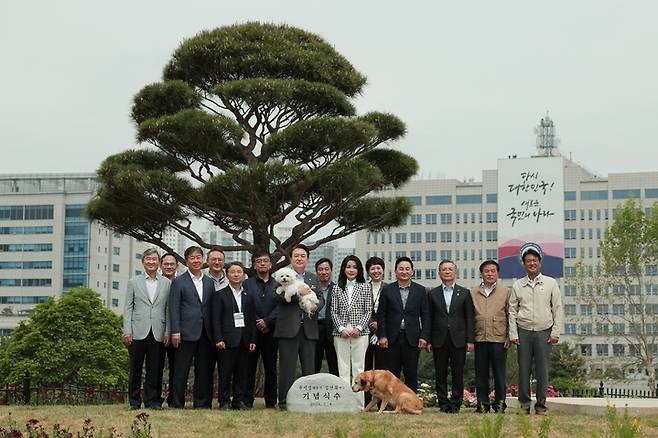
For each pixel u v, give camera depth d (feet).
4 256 360.48
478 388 44.47
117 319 128.26
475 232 391.45
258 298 45.39
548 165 285.64
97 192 73.77
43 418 38.75
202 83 78.89
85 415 39.78
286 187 68.03
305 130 69.00
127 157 73.56
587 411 43.93
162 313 43.80
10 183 366.02
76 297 125.49
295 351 44.04
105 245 362.74
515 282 43.75
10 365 120.57
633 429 24.81
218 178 67.56
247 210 70.54
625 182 372.17
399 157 77.05
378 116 76.28
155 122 68.85
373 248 401.08
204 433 34.60
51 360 119.85
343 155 74.02
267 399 47.09
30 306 356.59
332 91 73.82
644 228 131.34
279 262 74.84
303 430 35.47
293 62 76.38
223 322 44.16
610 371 178.70
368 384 41.96
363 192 73.10
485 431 23.67
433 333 44.39
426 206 397.19
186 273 44.29
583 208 376.27
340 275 45.44
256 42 76.69
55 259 356.59
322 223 75.77
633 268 134.00
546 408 42.73
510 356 121.39
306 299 43.68
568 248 376.68
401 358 44.68
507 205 288.92
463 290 44.62
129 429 35.01
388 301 44.73
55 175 365.61
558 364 189.16
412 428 36.42
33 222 359.66
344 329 43.98
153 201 70.38
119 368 125.18
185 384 44.11
